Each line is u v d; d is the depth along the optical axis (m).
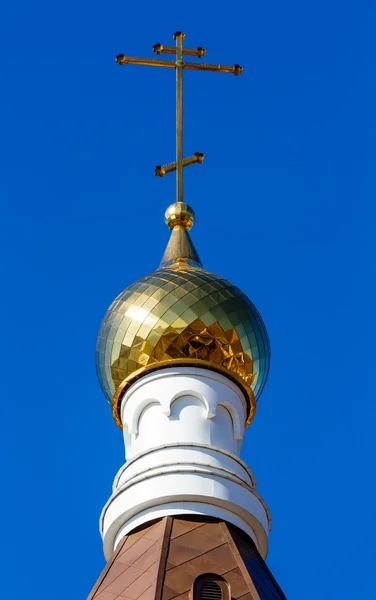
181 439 40.34
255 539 39.69
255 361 42.62
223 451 40.16
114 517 39.44
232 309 42.47
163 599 35.75
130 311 42.34
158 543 37.75
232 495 39.28
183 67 48.47
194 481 39.22
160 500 39.00
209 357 41.84
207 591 36.28
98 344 42.91
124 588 36.72
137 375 41.91
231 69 48.47
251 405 42.59
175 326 41.84
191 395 41.34
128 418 41.56
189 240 45.66
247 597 36.22
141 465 40.00
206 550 37.59
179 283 42.78
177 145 47.84
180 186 47.12
